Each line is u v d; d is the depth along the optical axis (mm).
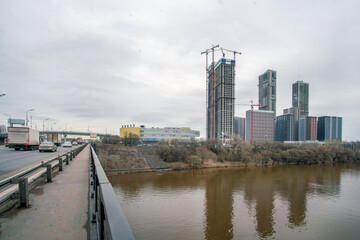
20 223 4656
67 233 4191
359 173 66375
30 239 3959
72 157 20141
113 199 2641
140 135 118375
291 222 30578
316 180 55469
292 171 68000
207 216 31672
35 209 5531
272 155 85500
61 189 7703
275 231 27953
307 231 28156
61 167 12297
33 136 34062
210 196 40625
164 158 72438
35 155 23562
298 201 38812
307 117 199875
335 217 32188
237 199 39250
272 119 179250
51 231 4281
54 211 5406
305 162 88250
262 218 31531
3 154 25016
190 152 77188
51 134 50812
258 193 43094
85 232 4242
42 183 8766
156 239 25188
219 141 91625
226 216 31812
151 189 44656
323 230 28438
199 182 51031
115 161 66250
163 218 30641
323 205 37031
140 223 29125
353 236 27125
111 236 1637
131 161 68000
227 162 76812
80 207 5723
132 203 36406
